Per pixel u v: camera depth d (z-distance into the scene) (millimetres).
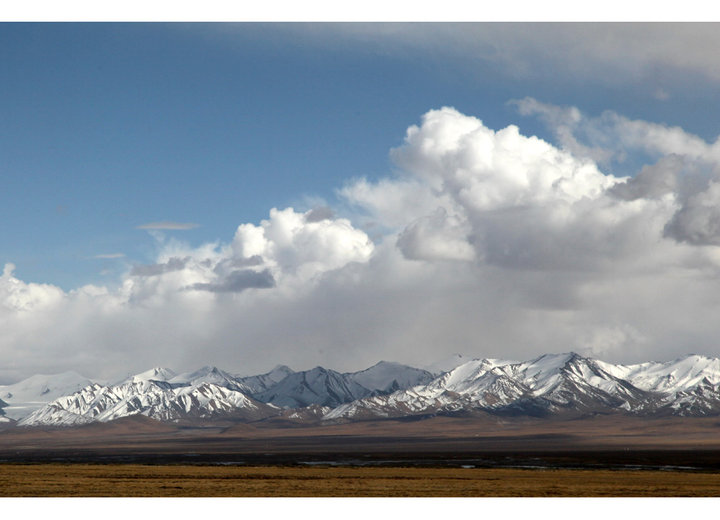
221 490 101062
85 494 95750
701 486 106500
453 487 104625
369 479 122312
